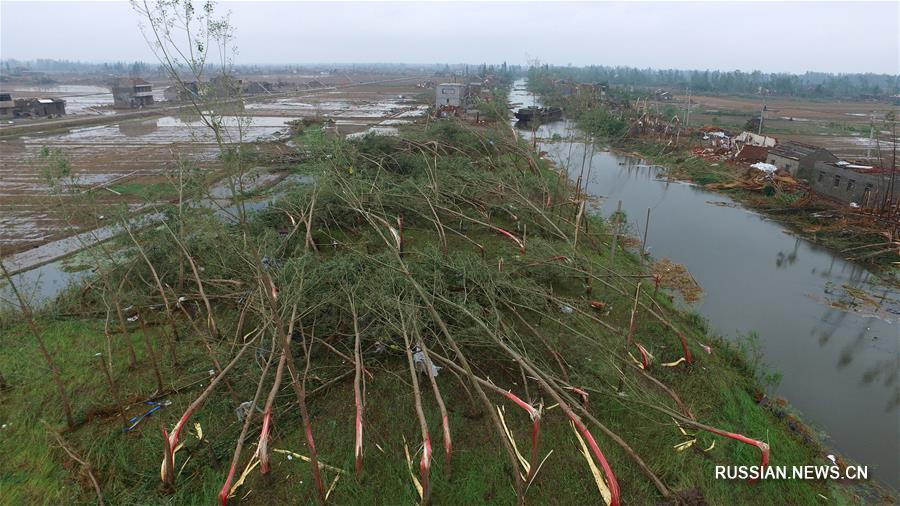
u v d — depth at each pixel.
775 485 6.27
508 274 10.30
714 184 23.09
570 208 17.30
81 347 8.52
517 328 9.07
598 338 8.92
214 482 5.90
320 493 5.62
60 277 11.84
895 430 7.88
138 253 10.45
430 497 5.81
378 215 13.86
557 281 11.32
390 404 7.22
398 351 8.20
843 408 8.39
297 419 6.89
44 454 6.26
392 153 19.33
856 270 13.94
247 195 17.89
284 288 8.41
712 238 16.44
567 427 6.92
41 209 16.44
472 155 21.98
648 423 7.06
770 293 12.49
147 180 20.56
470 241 13.04
